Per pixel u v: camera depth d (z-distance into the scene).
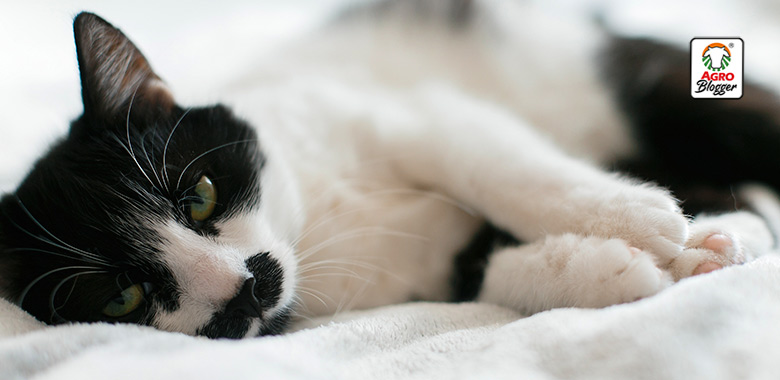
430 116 0.47
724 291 0.34
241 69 0.55
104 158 0.40
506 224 0.42
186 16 0.68
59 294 0.38
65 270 0.38
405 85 0.53
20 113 0.53
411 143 0.46
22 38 0.61
